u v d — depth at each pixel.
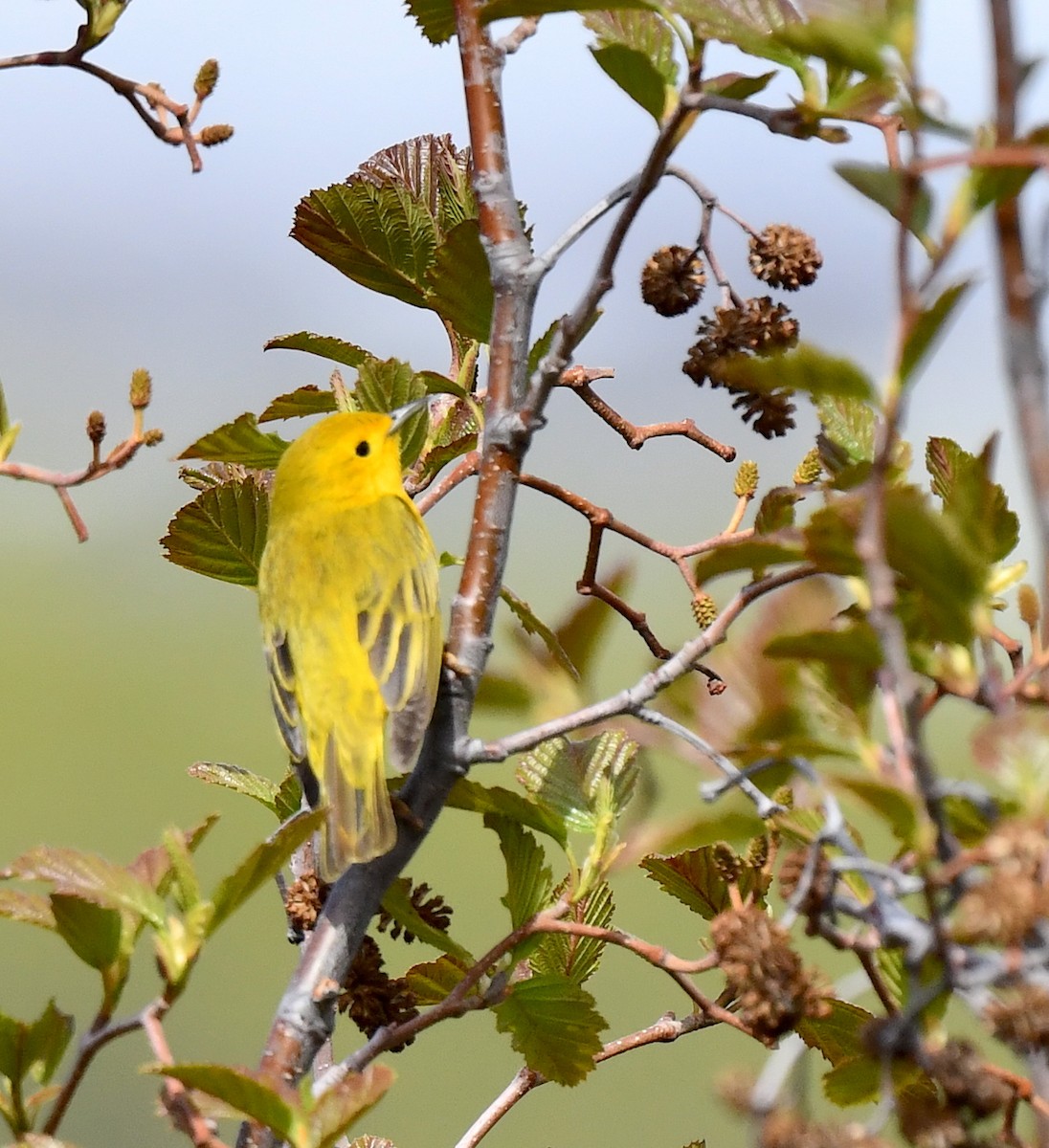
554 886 6.45
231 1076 4.18
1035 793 3.73
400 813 5.61
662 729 4.99
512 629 6.62
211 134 7.34
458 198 7.72
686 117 5.01
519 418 5.45
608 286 5.10
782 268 6.43
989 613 4.37
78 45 7.18
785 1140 3.82
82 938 4.59
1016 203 3.58
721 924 4.48
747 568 4.67
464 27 5.89
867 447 5.93
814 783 4.20
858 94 4.80
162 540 7.75
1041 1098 3.59
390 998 5.96
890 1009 4.69
